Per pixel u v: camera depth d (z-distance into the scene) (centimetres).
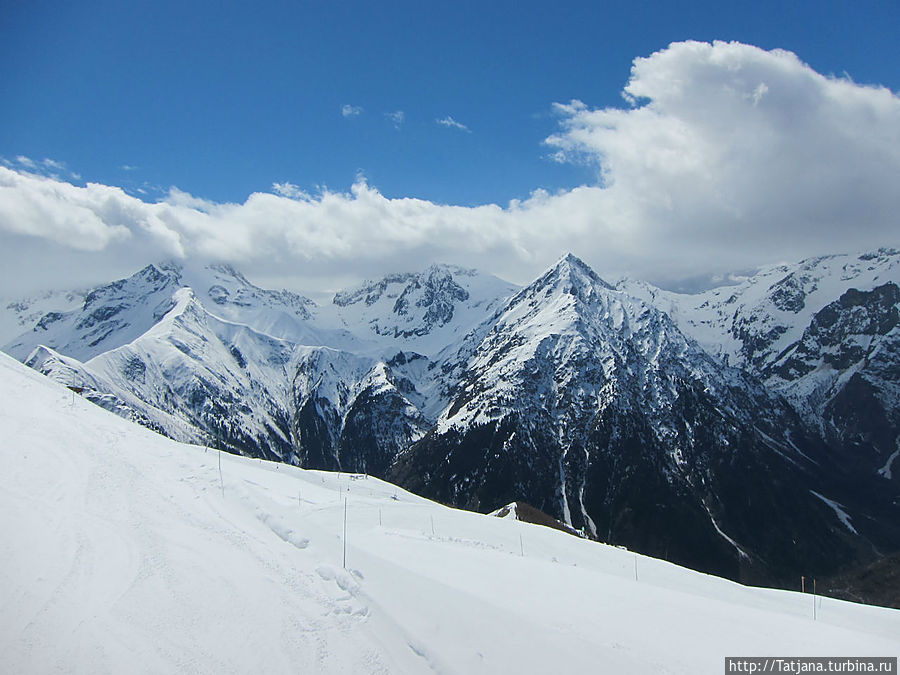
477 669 1895
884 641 2703
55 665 1574
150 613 1856
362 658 1794
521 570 3347
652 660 2278
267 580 2150
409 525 4744
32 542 2188
